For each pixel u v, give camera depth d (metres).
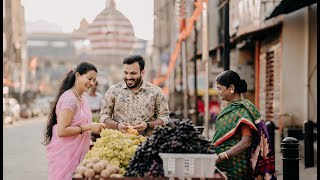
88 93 14.08
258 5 17.12
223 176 5.28
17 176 13.11
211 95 35.34
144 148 5.57
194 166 5.34
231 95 6.23
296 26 17.28
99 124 6.50
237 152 6.01
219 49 22.28
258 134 6.09
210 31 21.86
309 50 17.05
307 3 14.50
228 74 6.22
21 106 55.91
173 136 5.50
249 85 22.48
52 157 6.59
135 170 5.52
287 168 8.20
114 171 5.47
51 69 101.81
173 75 36.31
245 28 17.56
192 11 19.09
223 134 6.14
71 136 6.51
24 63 74.44
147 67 64.44
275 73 18.72
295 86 17.36
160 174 5.29
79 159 6.56
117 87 7.73
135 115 7.66
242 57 22.56
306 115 17.12
